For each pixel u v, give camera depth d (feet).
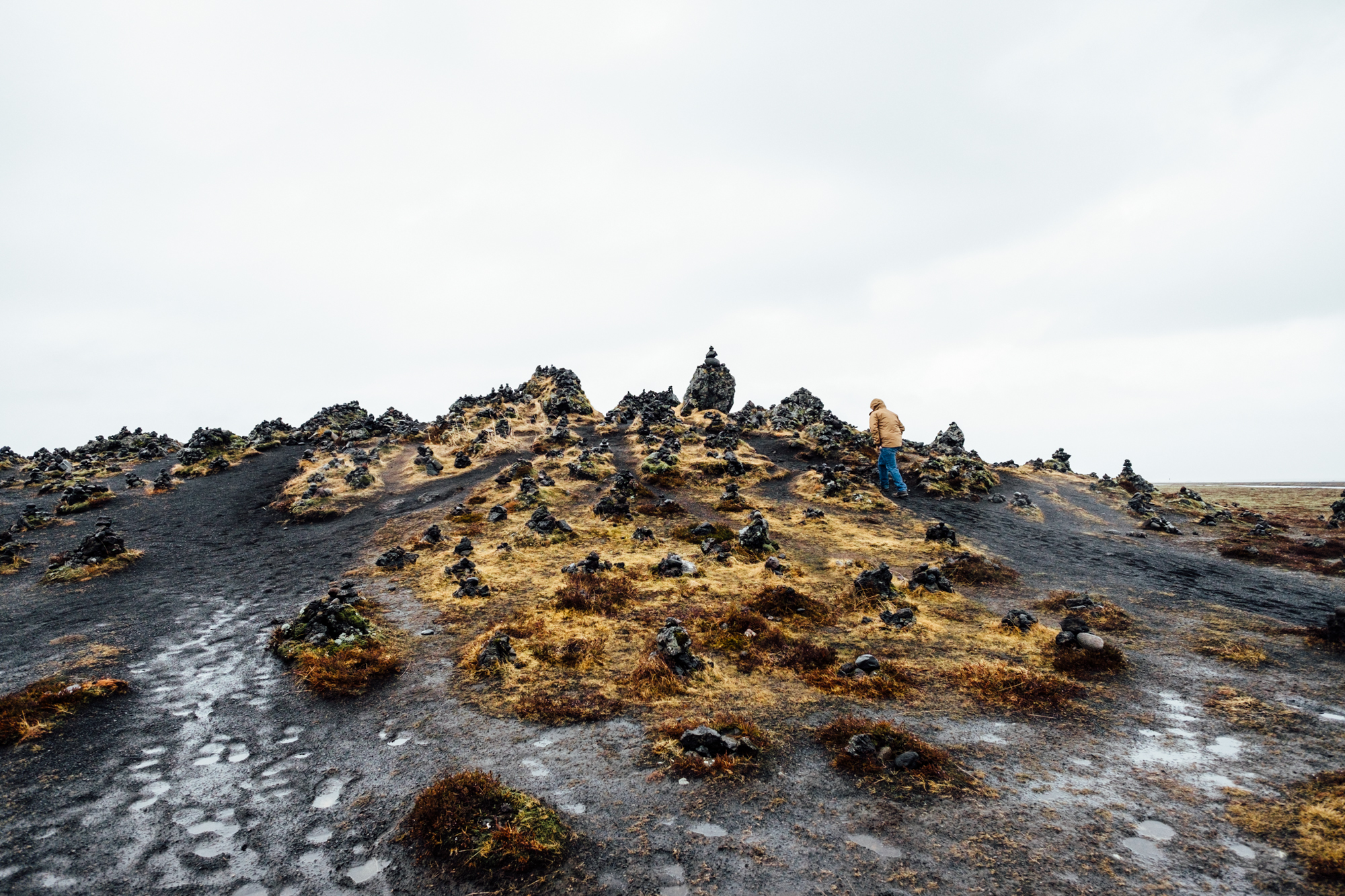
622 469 103.55
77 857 17.98
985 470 107.04
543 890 16.63
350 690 30.50
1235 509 92.68
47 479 105.29
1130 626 38.17
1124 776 21.65
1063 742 24.36
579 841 18.71
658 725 26.53
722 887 16.60
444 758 24.13
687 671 31.76
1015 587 48.52
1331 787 19.71
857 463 110.11
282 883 17.03
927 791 21.02
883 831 18.93
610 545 61.67
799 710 27.99
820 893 16.26
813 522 72.49
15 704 26.81
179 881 17.06
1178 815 19.15
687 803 20.68
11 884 16.80
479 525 71.31
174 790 21.66
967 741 24.72
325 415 164.14
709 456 106.93
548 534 63.10
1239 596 45.88
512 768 23.24
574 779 22.35
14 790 21.39
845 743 24.22
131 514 82.89
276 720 27.40
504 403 168.25
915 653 34.58
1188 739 24.09
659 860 17.76
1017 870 16.89
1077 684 29.73
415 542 63.82
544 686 30.91
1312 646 33.83
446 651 36.01
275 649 35.58
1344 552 60.29
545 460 105.70
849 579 50.08
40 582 53.11
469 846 18.30
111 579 54.19
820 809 20.17
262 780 22.41
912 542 63.82
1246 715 25.72
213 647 36.60
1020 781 21.57
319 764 23.62
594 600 43.39
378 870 17.60
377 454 119.24
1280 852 16.96
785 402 161.07
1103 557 60.44
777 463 110.73
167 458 129.08
